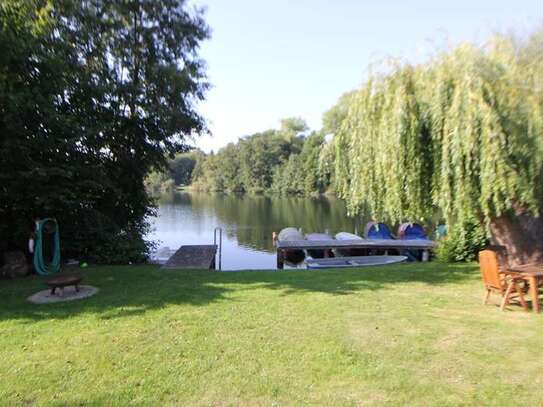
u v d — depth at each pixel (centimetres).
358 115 689
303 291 689
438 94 584
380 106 662
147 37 1318
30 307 594
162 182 7688
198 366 394
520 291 566
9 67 837
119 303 611
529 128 522
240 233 2381
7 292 691
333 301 621
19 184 870
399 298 639
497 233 657
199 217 3262
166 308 582
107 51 1251
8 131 827
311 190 5469
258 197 6034
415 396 337
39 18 915
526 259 632
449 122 570
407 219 675
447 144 572
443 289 701
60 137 920
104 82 1161
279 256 1470
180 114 1297
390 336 469
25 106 818
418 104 626
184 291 688
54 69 905
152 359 410
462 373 376
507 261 646
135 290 696
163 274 852
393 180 641
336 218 3148
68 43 1015
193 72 1382
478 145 544
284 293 675
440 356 413
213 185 7475
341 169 750
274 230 2495
